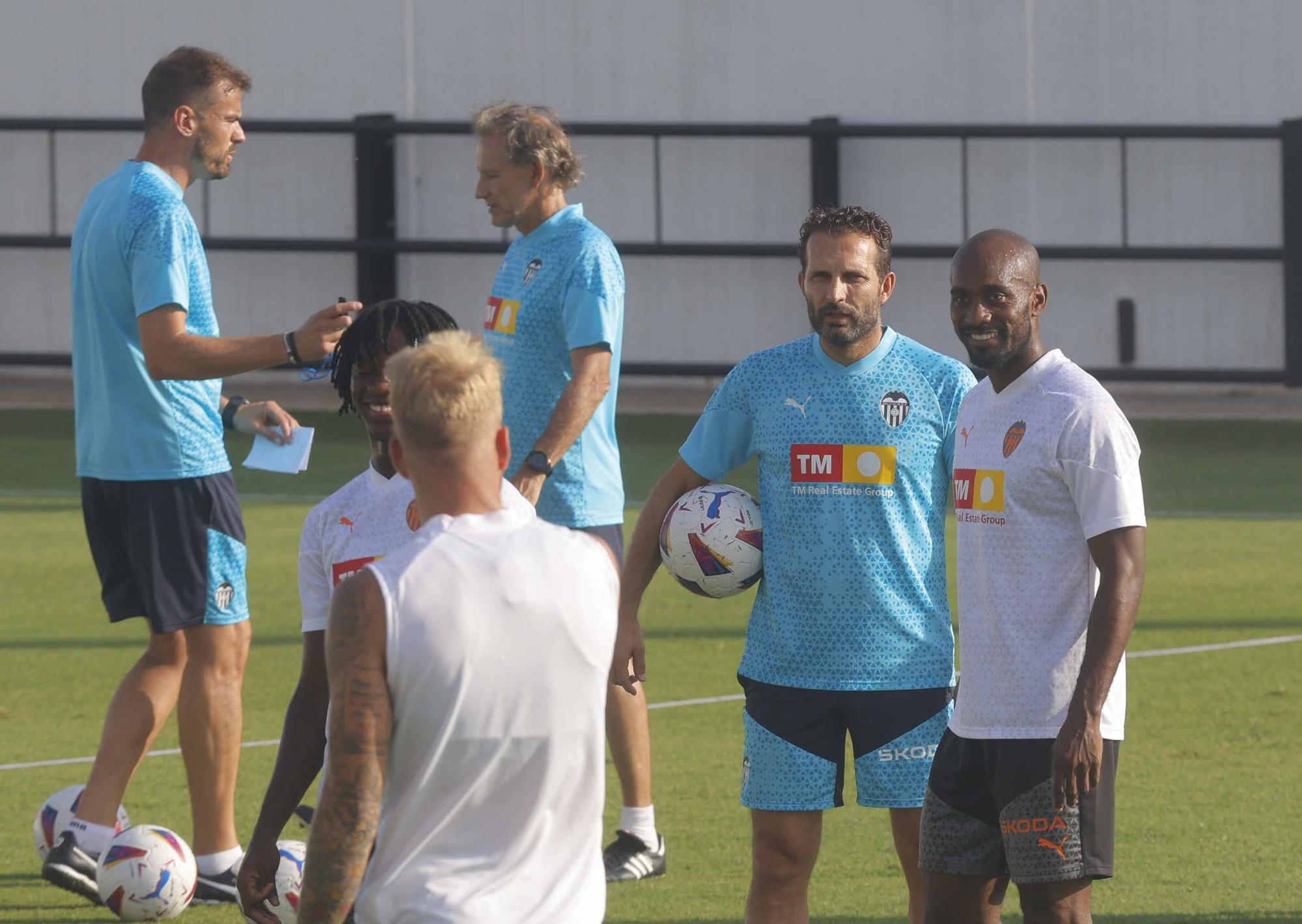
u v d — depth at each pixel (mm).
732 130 83188
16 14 86625
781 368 16438
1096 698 13094
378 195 85125
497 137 19438
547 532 10180
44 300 86875
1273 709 27922
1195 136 80875
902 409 16047
